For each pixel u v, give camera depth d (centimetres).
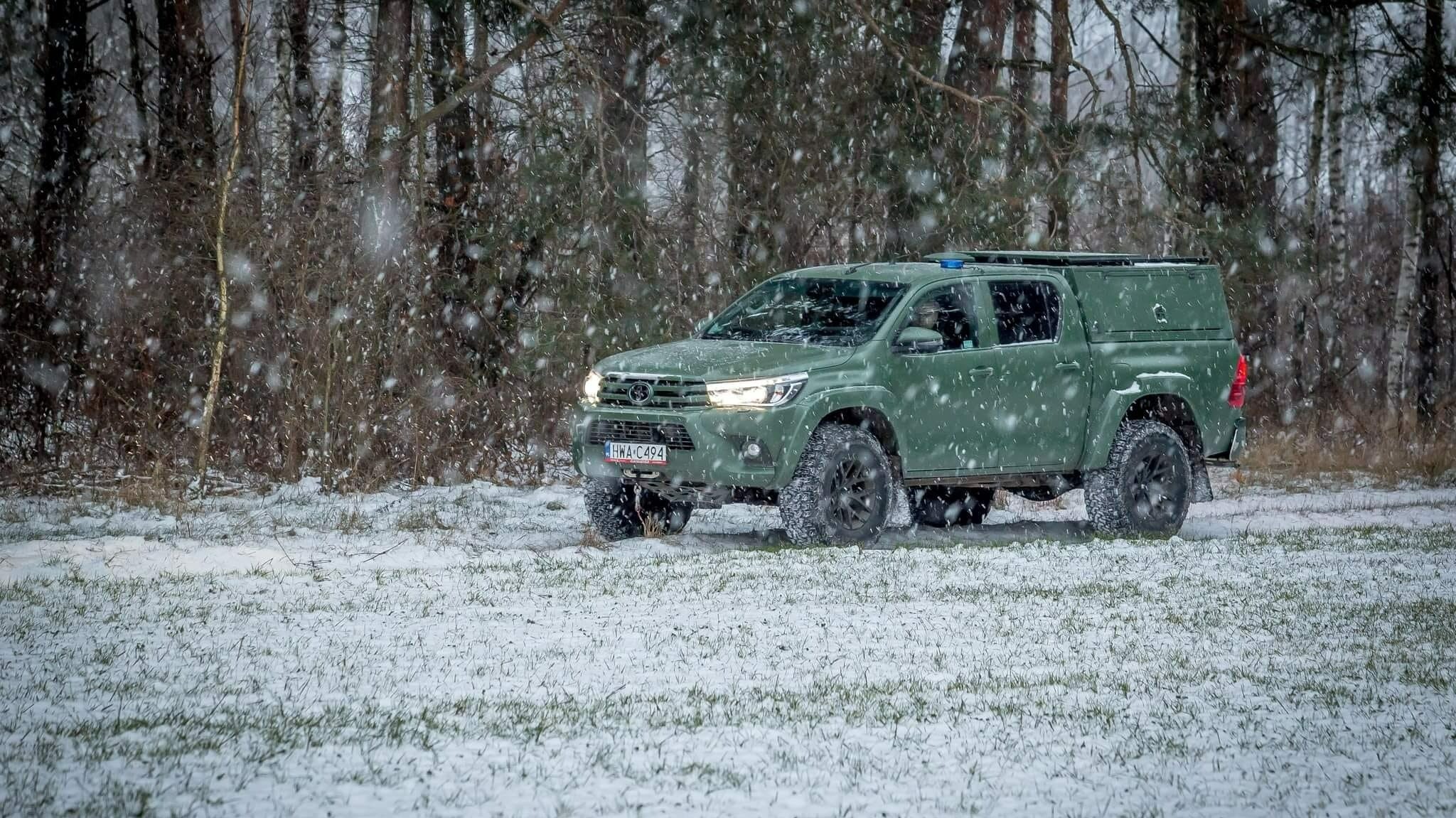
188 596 1279
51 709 860
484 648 1056
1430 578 1438
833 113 2648
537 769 739
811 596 1295
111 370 2300
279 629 1124
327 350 2300
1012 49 4075
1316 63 3309
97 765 736
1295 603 1280
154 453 2303
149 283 2312
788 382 1634
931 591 1321
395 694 908
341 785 707
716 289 2570
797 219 2728
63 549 1593
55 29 2552
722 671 985
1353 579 1424
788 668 996
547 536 1830
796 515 1638
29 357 2280
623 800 688
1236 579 1416
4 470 2234
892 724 838
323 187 2330
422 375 2372
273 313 2325
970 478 1759
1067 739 808
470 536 1803
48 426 2350
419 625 1147
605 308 2369
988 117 2731
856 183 2672
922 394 1711
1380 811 681
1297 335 4053
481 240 2431
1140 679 969
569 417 2527
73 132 2541
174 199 2312
